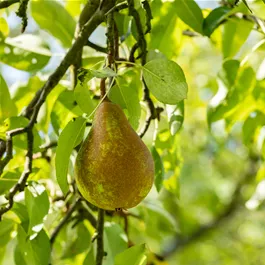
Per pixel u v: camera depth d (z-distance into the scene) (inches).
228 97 44.7
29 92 47.1
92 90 42.8
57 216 45.5
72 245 47.3
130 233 53.7
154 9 43.6
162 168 41.1
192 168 88.0
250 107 47.4
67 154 33.7
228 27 46.4
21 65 44.9
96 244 39.1
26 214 39.3
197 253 94.3
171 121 38.9
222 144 64.6
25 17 36.5
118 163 32.3
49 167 46.0
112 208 32.7
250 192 90.1
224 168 88.8
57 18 46.0
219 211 92.0
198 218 94.5
